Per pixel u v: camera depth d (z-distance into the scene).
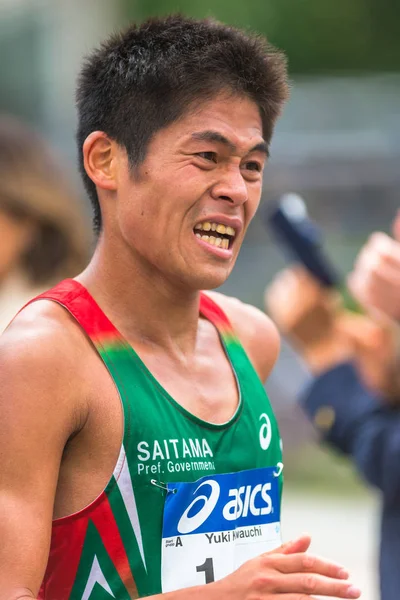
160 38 7.81
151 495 7.37
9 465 7.00
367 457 11.01
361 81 29.72
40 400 7.12
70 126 33.56
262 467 8.12
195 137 7.55
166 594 7.01
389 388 11.12
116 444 7.34
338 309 12.95
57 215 10.90
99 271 7.99
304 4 50.81
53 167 11.30
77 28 35.31
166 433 7.52
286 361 27.45
